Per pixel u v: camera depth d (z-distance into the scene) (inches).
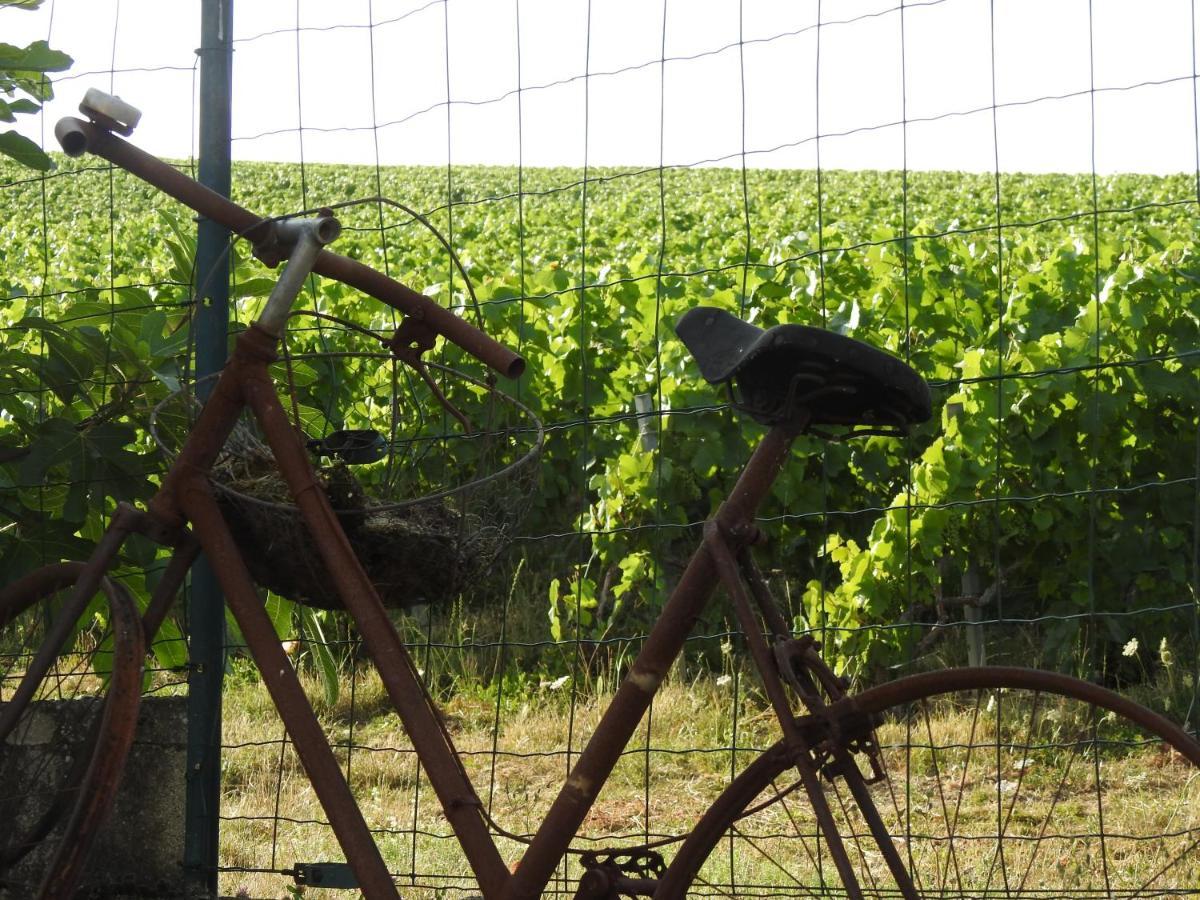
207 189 85.3
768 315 256.8
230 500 88.8
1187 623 212.2
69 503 119.0
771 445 80.4
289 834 151.1
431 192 1680.6
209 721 116.1
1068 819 147.5
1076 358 216.2
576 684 218.2
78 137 82.7
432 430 236.1
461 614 237.1
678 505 229.0
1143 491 214.8
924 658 215.5
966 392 212.7
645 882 84.8
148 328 119.0
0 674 115.0
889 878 124.2
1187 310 220.4
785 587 232.2
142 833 120.5
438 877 120.2
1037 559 223.5
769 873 127.4
